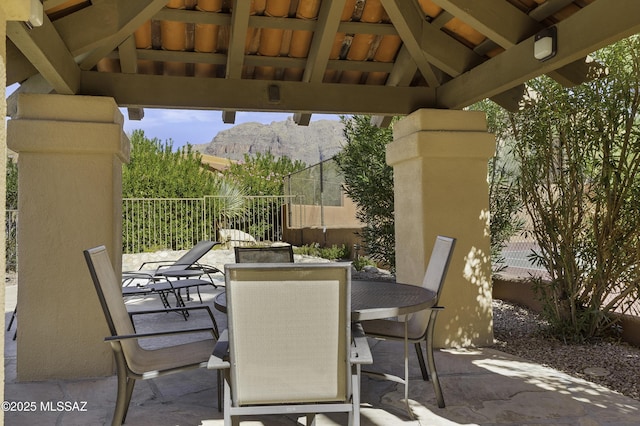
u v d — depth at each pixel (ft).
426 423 10.29
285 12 14.93
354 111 16.58
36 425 10.35
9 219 37.83
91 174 13.84
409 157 16.48
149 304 24.66
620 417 10.52
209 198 44.04
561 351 15.46
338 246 42.37
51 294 13.55
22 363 13.35
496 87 13.94
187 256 27.66
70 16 12.67
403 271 17.60
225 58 16.24
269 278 7.24
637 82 14.34
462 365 14.14
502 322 19.38
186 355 9.96
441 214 16.30
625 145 14.84
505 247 24.17
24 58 13.88
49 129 13.41
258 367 7.39
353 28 15.56
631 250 15.30
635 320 15.72
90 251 9.02
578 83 14.11
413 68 16.72
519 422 10.30
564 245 16.53
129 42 14.47
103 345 13.71
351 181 26.03
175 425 10.26
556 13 12.75
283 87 16.03
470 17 12.86
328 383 7.52
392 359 14.84
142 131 46.39
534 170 17.13
